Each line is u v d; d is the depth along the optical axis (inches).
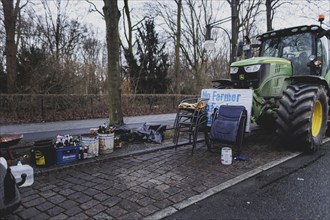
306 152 180.9
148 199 108.7
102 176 136.8
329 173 139.2
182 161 163.2
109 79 238.5
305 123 169.5
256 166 150.9
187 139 223.3
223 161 155.5
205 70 852.0
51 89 501.7
